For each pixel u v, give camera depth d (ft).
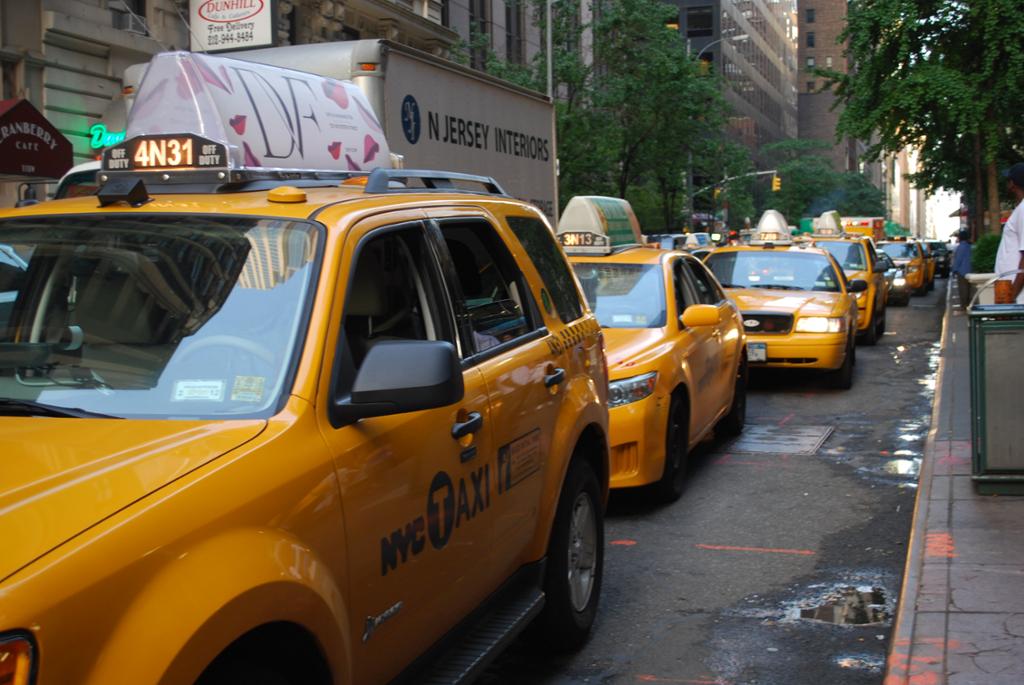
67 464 8.43
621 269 30.42
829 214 87.92
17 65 59.21
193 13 67.67
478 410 12.91
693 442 28.68
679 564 21.68
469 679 12.21
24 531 7.43
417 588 11.34
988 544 20.34
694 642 17.34
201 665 7.77
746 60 347.56
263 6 65.57
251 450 9.10
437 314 13.00
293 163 20.72
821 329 45.03
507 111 44.55
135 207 12.07
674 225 186.09
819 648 17.01
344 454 10.02
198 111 18.90
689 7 305.94
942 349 56.34
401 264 12.75
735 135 322.96
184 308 10.77
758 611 18.81
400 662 11.21
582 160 127.65
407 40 103.19
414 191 14.33
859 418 39.37
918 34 85.61
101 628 7.30
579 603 16.85
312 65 32.40
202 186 13.23
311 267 10.94
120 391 10.09
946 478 25.93
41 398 10.12
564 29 126.93
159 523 7.97
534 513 14.74
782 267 50.34
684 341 28.25
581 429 16.11
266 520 8.84
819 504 26.53
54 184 60.08
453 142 38.32
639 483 24.98
